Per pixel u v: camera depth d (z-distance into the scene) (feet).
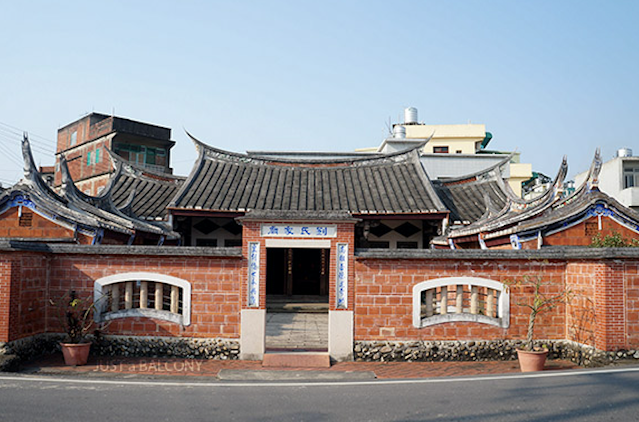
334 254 35.14
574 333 34.55
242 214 61.93
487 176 73.87
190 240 68.90
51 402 22.71
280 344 41.01
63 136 142.00
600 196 41.86
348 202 65.00
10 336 31.89
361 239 67.10
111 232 47.60
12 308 32.07
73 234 43.83
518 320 35.45
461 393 24.68
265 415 20.99
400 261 35.37
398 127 123.34
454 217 66.85
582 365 33.37
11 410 21.36
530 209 47.21
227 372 30.86
